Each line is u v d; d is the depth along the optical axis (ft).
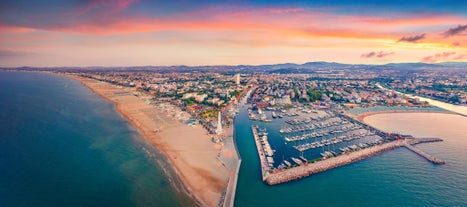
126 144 582.76
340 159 526.16
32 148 539.29
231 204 366.63
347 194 407.23
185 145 587.68
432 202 386.32
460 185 434.71
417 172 482.28
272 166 493.36
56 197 367.04
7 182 400.26
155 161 496.64
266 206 373.61
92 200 364.58
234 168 481.87
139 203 362.12
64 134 635.66
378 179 454.40
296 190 417.28
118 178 427.33
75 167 460.55
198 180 429.38
